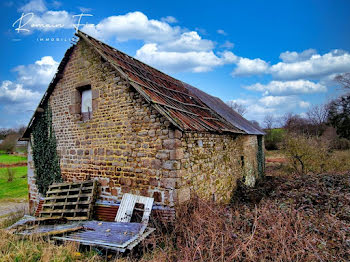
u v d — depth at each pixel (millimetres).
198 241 4289
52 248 4727
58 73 8594
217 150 8523
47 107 9156
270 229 4527
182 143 6195
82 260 4562
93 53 7738
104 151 7328
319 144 16812
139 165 6500
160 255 4371
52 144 8906
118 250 4609
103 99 7414
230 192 9578
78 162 8031
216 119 9547
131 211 6238
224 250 3949
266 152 31297
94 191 7148
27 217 7219
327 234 4699
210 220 4922
